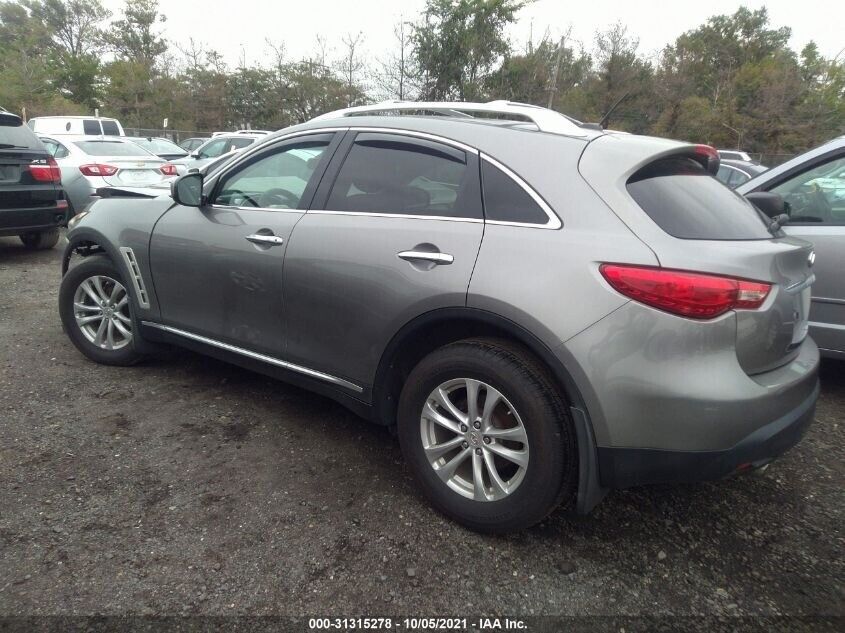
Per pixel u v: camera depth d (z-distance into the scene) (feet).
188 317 11.87
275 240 10.18
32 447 10.14
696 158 9.39
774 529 8.87
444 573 7.73
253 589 7.33
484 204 8.43
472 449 8.37
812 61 164.76
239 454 10.28
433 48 84.64
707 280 7.00
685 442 7.13
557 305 7.45
